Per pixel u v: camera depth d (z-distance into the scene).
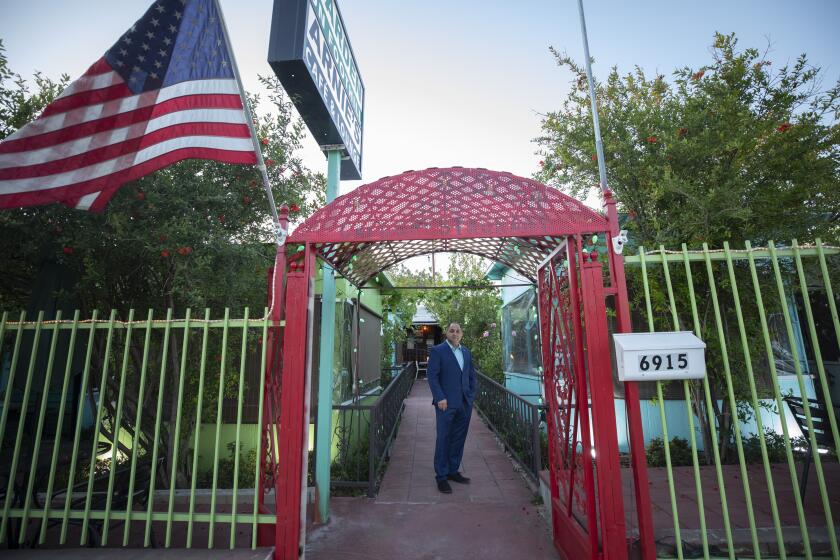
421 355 19.47
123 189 3.43
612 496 2.29
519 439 5.28
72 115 2.55
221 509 3.99
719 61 4.14
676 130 3.97
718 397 4.81
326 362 3.86
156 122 2.61
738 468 4.13
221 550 2.43
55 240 3.39
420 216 2.65
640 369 2.21
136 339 4.19
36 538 3.33
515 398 5.38
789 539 2.44
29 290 4.12
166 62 2.63
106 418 4.83
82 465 4.75
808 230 3.83
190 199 3.67
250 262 3.93
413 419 8.64
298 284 2.63
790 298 4.45
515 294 8.73
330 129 3.90
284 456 2.48
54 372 3.77
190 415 4.48
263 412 2.56
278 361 2.79
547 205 2.61
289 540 2.40
